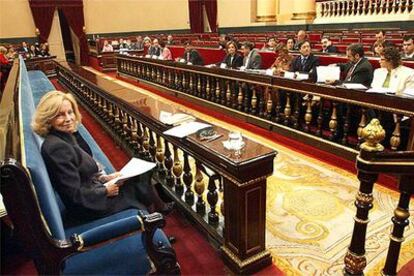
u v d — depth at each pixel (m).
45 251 1.43
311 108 3.94
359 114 3.57
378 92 3.02
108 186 2.03
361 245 1.67
